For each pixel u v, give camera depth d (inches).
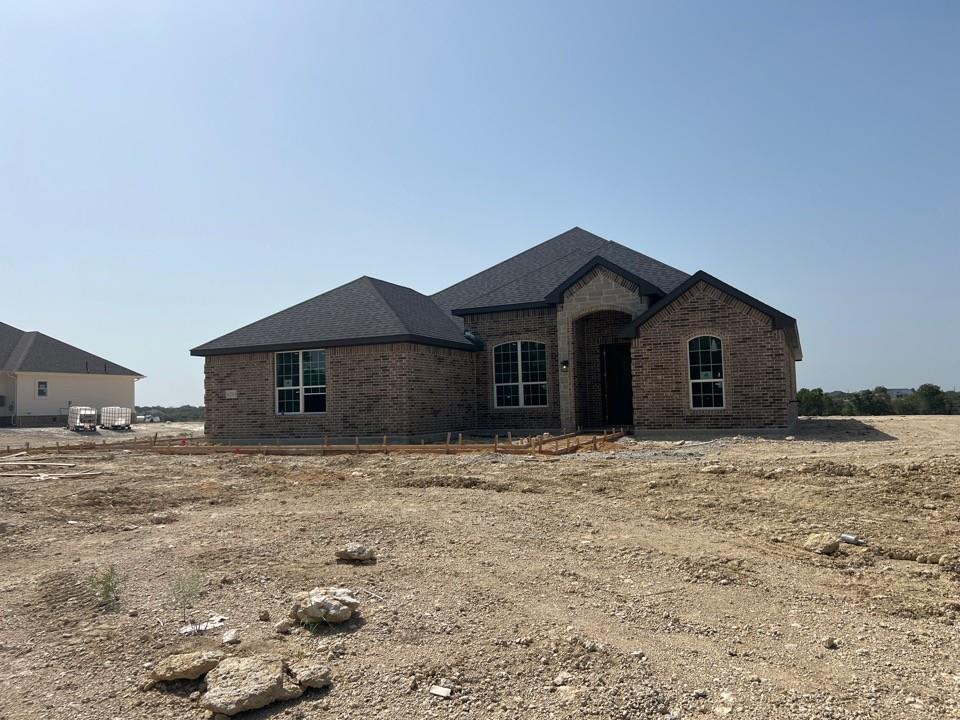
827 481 403.5
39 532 361.4
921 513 337.7
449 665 193.9
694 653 202.7
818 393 1863.9
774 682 184.5
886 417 1342.3
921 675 188.7
